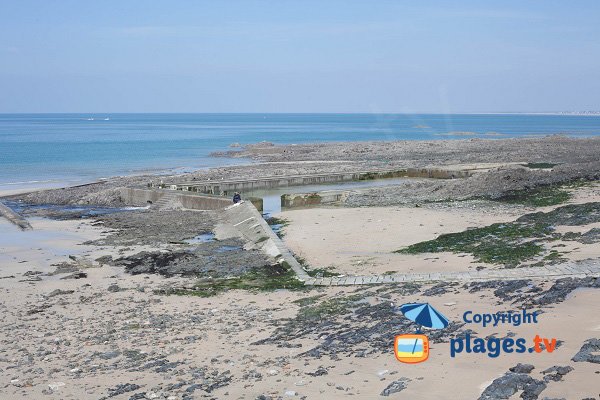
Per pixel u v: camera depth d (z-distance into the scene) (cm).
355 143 13200
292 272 2986
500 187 5253
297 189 6731
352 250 3331
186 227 4531
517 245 2911
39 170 8894
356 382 1390
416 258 2973
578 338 1434
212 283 2909
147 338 2094
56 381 1719
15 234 4409
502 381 1182
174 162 10231
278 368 1602
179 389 1533
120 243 4022
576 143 11544
